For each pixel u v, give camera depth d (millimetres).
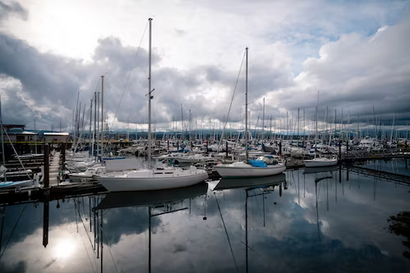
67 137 62531
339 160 41312
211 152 50000
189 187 22078
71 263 10008
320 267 9352
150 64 21938
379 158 44906
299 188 24406
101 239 12391
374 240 11633
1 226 14273
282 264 9680
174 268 9547
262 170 26656
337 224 13875
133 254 10734
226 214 16312
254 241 11898
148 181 19812
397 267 9219
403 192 21703
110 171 20656
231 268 9453
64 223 14719
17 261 10195
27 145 49938
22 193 19328
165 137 92812
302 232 12883
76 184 21219
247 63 29219
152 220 15188
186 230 13531
